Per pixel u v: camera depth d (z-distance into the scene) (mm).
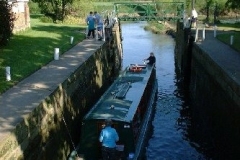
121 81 20703
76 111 17594
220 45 26828
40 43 24641
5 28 22391
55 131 14312
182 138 19500
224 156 17391
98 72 23562
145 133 18156
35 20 39969
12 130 10609
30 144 11812
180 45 34844
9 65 18328
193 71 28078
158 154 17703
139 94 18141
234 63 20672
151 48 44000
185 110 23938
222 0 49094
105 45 26766
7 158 10164
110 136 13117
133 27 63969
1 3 22000
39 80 16109
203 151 18016
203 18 47406
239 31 34125
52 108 14016
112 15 36531
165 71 34125
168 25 59375
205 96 23266
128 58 38844
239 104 16094
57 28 33969
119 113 15195
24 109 12422
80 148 14930
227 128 17969
